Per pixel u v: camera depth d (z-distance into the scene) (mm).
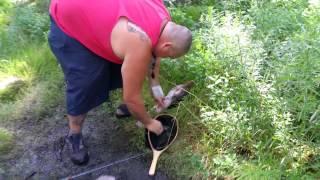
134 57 1433
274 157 1667
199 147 1792
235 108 1734
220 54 1808
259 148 1658
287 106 1618
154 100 1931
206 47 1930
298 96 1588
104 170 1801
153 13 1484
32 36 2377
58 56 1603
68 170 1812
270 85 1671
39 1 2670
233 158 1674
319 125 1594
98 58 1558
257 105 1702
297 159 1627
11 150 1890
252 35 1859
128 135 1914
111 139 1913
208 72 1852
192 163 1739
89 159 1844
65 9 1482
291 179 1563
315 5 1842
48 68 2230
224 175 1671
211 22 1917
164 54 1530
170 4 2352
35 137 1940
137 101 1563
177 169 1749
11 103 2086
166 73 2021
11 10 2549
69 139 1810
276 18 1913
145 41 1428
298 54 1580
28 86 2158
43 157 1861
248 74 1715
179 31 1478
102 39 1475
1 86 2137
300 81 1554
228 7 2188
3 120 2008
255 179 1588
